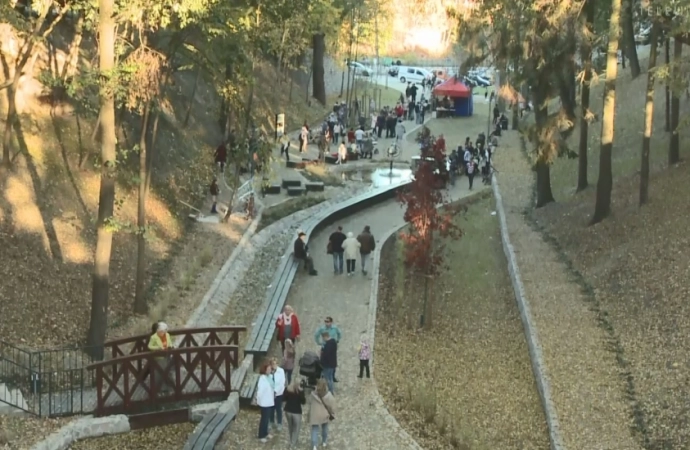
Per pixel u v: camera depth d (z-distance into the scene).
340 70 69.88
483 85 78.56
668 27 26.34
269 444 16.27
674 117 31.62
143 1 18.14
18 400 16.00
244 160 34.34
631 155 36.75
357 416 17.94
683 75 24.39
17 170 23.59
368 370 20.11
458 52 69.25
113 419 15.88
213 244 29.00
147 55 19.92
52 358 18.27
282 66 56.72
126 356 16.52
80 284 21.97
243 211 33.47
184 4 18.45
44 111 26.41
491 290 26.77
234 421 17.16
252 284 26.84
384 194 40.25
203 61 26.53
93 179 26.30
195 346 18.92
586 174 34.97
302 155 45.53
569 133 34.56
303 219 35.25
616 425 16.80
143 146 22.09
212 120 40.56
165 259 26.28
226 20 21.78
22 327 19.02
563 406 17.66
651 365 18.91
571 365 19.62
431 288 24.00
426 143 25.62
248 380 18.84
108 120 18.22
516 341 22.42
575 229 30.31
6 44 25.59
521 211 36.22
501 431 17.55
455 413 18.52
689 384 17.44
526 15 30.17
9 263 20.67
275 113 50.03
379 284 27.50
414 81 79.38
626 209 29.11
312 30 39.62
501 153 50.94
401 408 18.78
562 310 23.22
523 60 32.25
